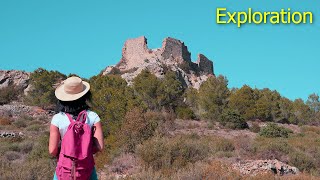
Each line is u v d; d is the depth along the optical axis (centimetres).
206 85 6731
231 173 1711
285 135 4659
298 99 7412
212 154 2675
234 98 6481
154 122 3344
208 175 1638
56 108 500
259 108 6400
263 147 2895
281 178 1873
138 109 3053
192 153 2256
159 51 11550
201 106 6353
